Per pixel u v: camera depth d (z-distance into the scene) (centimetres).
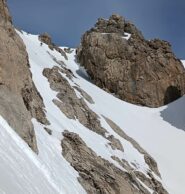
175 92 8544
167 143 5953
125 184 3538
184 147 5953
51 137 3272
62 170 2745
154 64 8569
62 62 7900
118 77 8144
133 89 8106
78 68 8538
